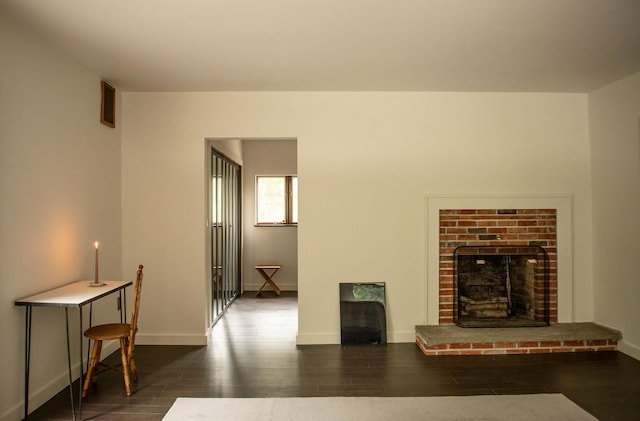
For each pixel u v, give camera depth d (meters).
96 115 3.58
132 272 4.08
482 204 4.14
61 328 3.06
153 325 4.09
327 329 4.14
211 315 4.56
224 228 5.57
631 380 3.18
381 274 4.14
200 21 2.58
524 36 2.81
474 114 4.14
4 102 2.49
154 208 4.09
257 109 4.11
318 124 4.12
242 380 3.21
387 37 2.83
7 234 2.52
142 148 4.07
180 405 2.80
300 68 3.44
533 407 2.75
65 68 3.12
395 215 4.14
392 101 4.13
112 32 2.73
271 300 6.21
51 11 2.43
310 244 4.14
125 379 2.94
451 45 2.96
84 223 3.38
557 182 4.17
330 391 3.02
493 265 4.30
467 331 3.91
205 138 4.11
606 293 4.00
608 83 3.87
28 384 2.64
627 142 3.71
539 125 4.16
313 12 2.46
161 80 3.72
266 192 7.01
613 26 2.66
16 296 2.59
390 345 4.04
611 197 3.91
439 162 4.14
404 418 2.62
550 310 4.20
